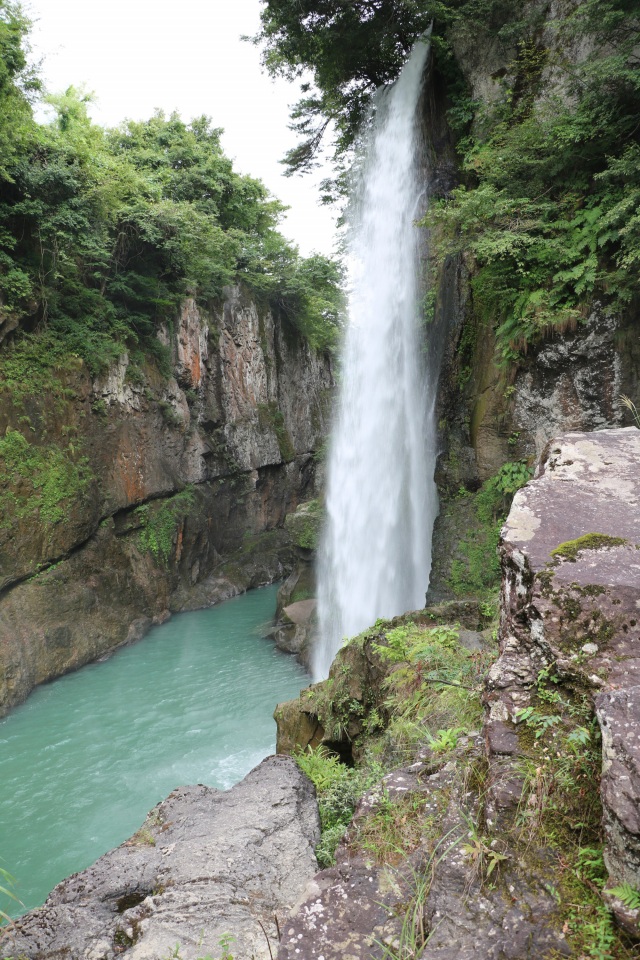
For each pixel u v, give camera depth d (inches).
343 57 644.1
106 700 585.0
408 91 625.9
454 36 541.6
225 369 1131.9
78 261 787.4
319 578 743.7
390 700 200.8
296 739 286.7
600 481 132.3
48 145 709.9
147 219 847.1
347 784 161.9
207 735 510.0
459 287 518.6
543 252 412.8
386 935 75.4
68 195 730.8
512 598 110.2
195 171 1100.5
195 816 137.6
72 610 680.4
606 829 71.3
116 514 815.7
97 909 110.5
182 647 738.8
